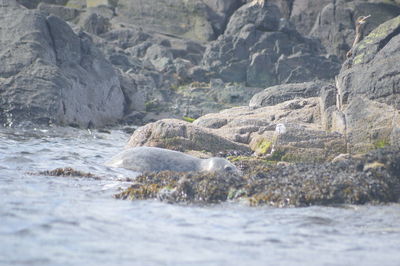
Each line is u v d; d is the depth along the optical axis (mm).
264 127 63250
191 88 126250
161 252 28750
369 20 157625
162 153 54750
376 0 162125
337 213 37781
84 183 45594
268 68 133250
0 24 100375
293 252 29797
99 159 60469
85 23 143625
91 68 102188
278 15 142000
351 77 63344
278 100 86312
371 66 63344
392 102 60312
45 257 26656
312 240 32031
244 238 32031
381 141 57812
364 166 45031
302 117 66812
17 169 50125
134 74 121812
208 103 118062
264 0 140875
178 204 39688
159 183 44938
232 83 131500
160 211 37344
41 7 146125
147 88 119375
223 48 136375
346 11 158250
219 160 52281
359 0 163750
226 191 41812
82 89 97375
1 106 87000
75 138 79250
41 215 33906
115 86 105562
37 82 91000
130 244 29766
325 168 46156
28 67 93938
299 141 58625
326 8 159875
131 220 34688
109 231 31891
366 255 29688
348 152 58094
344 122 59875
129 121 103375
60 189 42500
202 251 29297
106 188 44000
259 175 45844
